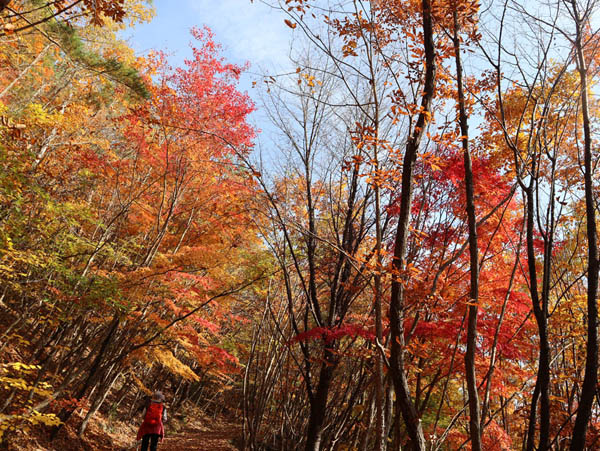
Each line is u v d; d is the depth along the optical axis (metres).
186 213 10.33
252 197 6.93
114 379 11.52
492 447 6.70
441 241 6.03
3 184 6.61
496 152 6.01
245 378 7.00
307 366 6.48
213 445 17.17
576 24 4.29
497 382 5.80
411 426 3.72
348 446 7.82
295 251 7.82
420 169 6.08
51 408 10.45
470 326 3.88
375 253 5.09
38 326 13.16
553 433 6.25
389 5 5.24
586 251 6.97
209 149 9.23
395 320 4.05
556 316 6.09
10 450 8.14
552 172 4.67
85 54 9.24
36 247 7.83
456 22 4.76
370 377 6.74
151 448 10.25
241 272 11.22
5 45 9.77
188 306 9.51
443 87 5.63
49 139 8.86
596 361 3.54
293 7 4.85
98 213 9.52
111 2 4.43
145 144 9.43
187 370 10.00
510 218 6.22
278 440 8.62
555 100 5.88
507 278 6.27
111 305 7.69
